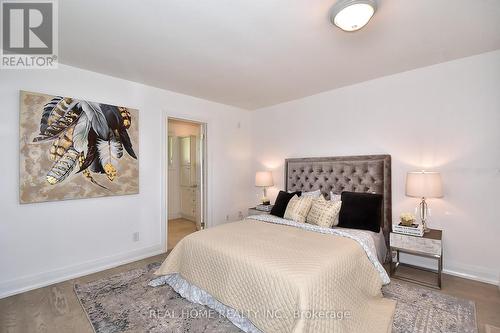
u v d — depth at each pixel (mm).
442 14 1889
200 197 4434
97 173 3004
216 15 1886
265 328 1663
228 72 3031
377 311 2020
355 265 2033
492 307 2143
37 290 2512
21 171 2500
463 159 2715
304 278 1590
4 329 1900
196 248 2285
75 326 1938
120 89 3230
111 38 2225
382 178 3182
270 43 2324
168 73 3057
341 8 1701
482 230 2625
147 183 3492
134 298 2344
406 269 2965
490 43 2369
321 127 3877
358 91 3463
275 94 3934
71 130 2805
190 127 5824
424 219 2842
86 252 2951
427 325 1902
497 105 2529
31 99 2557
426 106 2926
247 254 1937
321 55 2586
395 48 2451
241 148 4840
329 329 1534
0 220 2418
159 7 1785
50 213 2703
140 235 3430
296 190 4062
